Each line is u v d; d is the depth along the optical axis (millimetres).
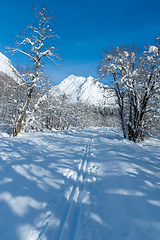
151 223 1958
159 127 12836
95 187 3258
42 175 3707
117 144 8539
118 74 11742
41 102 13492
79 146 7898
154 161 5098
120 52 11578
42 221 2139
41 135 10312
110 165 4492
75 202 2715
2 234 1849
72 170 4188
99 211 2391
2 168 3990
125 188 2961
